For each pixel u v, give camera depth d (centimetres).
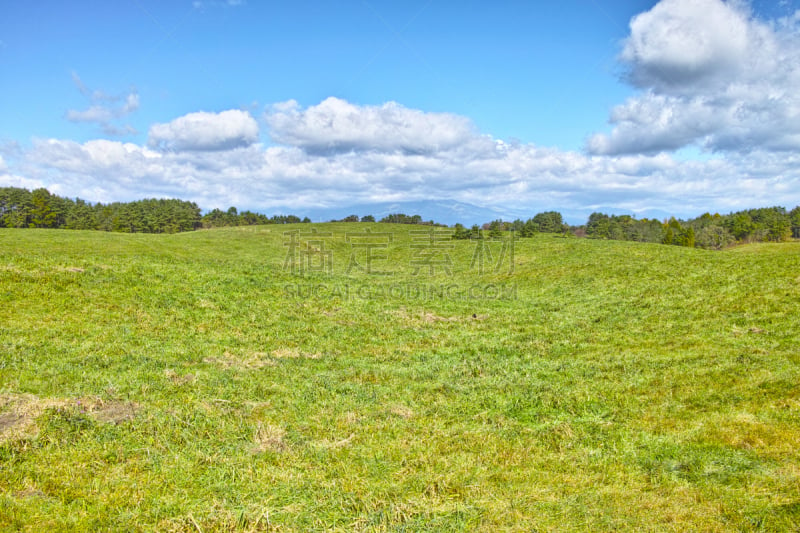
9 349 1192
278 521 621
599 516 639
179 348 1388
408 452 842
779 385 1113
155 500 648
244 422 932
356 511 649
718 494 680
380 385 1252
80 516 602
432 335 1881
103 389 1011
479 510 656
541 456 834
